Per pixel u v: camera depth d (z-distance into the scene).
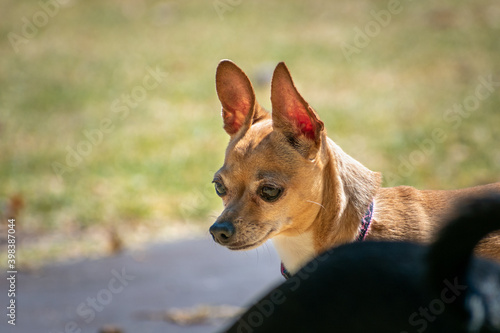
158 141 15.30
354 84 19.05
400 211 5.28
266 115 5.67
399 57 21.08
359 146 14.11
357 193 5.21
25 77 21.31
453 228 2.31
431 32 23.38
